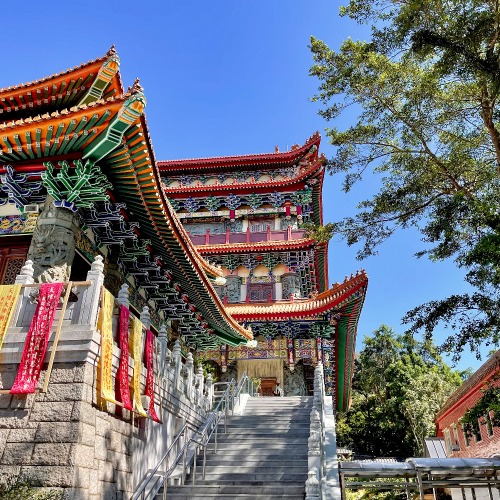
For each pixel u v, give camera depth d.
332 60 20.50
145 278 18.23
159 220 14.55
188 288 19.89
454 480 18.12
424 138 20.09
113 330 10.60
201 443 13.79
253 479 12.83
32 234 12.91
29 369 8.90
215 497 11.37
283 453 14.52
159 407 13.30
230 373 31.55
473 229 17.61
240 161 39.75
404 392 54.97
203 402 18.73
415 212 20.19
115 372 10.26
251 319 30.16
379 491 35.66
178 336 23.55
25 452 8.26
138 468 11.29
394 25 18.09
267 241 35.34
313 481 10.87
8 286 9.98
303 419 17.69
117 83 14.54
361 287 27.94
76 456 8.19
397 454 57.12
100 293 9.91
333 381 38.81
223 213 38.22
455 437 34.72
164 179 41.44
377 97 20.66
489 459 17.95
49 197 12.62
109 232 14.55
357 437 60.53
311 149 38.84
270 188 37.69
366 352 67.88
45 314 9.40
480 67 14.39
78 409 8.54
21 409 8.65
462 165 19.08
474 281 15.98
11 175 12.38
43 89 14.64
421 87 18.66
